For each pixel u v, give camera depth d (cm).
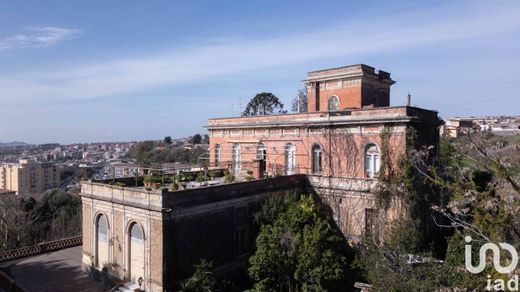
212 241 2380
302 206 2512
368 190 2783
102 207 2534
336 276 2108
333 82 3669
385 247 2131
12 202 4744
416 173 2622
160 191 2114
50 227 5444
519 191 1172
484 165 1334
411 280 1738
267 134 3462
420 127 2738
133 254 2325
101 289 2391
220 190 2430
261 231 2406
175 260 2162
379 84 3725
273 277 2209
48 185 11825
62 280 2522
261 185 2741
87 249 2659
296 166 3244
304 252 2156
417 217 2614
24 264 2805
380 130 2736
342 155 2956
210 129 3938
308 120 3170
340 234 2947
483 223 1232
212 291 2114
